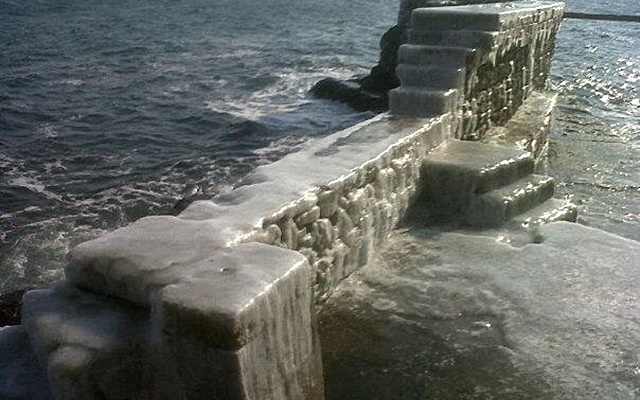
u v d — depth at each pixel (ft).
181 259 10.15
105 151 54.24
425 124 19.86
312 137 56.70
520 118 29.84
